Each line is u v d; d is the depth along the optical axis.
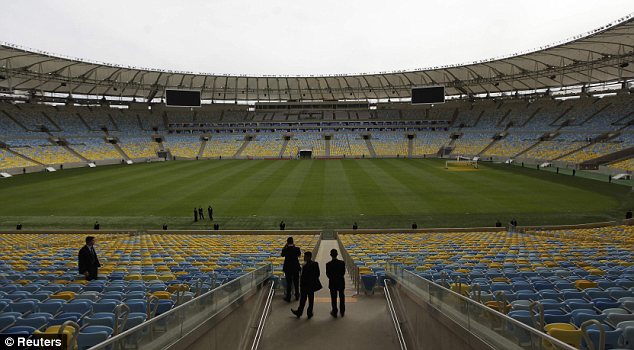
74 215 34.84
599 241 22.22
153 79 91.44
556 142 76.12
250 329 9.31
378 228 30.25
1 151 69.31
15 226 31.53
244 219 32.91
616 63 62.97
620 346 5.52
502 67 78.19
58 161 72.81
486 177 54.41
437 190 44.53
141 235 27.83
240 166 72.06
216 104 109.00
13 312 7.64
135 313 7.38
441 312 7.18
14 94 81.44
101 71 80.88
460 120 100.12
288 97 111.38
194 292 9.91
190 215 34.38
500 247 19.88
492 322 5.36
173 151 92.88
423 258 16.44
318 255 22.02
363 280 13.08
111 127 94.38
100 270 13.62
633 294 8.73
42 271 13.77
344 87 102.31
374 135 100.62
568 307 7.65
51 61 69.00
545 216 32.75
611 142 67.62
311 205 37.59
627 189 44.06
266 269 12.30
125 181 53.94
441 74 88.50
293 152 93.12
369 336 9.41
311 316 10.62
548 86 86.81
